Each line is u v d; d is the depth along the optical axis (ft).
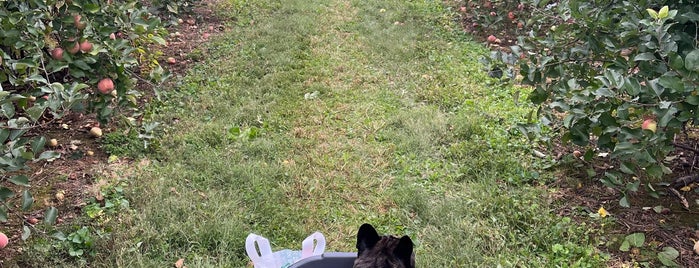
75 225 11.59
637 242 11.41
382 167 14.52
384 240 7.91
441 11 28.22
